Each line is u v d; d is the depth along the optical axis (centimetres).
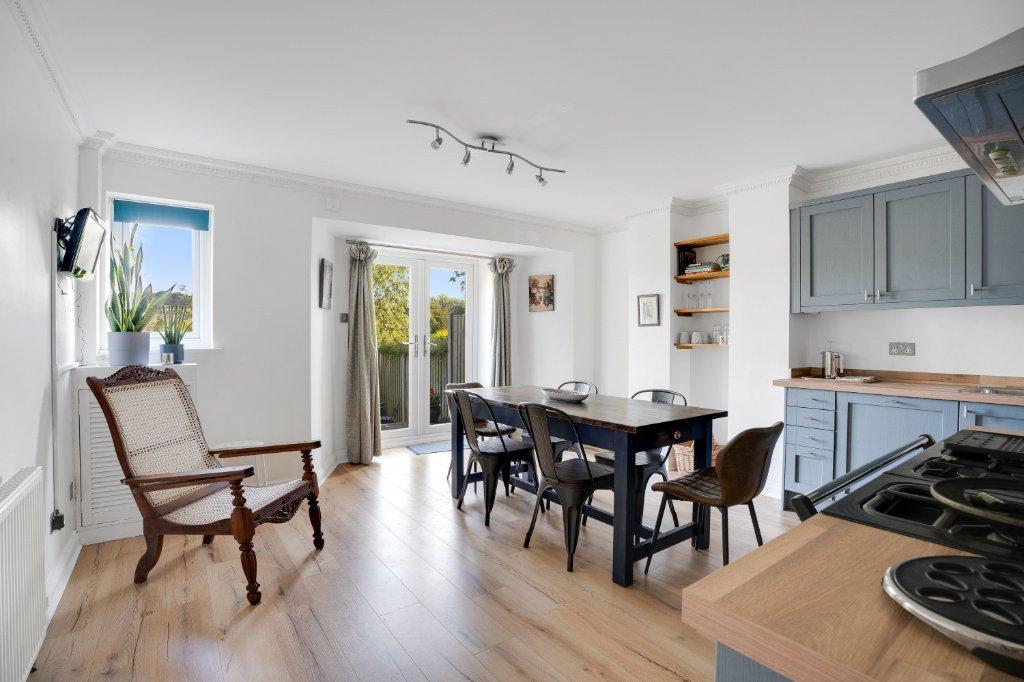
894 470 118
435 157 357
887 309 346
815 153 349
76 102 266
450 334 591
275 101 272
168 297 358
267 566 260
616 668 182
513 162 367
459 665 183
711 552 282
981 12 195
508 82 253
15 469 188
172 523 233
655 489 255
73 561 258
